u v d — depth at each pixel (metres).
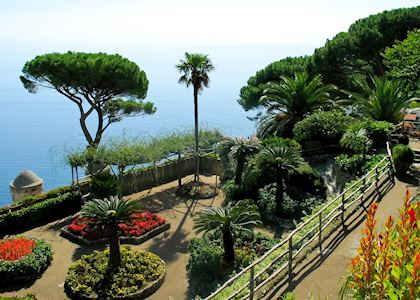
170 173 24.06
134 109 28.70
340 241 10.00
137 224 17.66
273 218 17.23
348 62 28.86
